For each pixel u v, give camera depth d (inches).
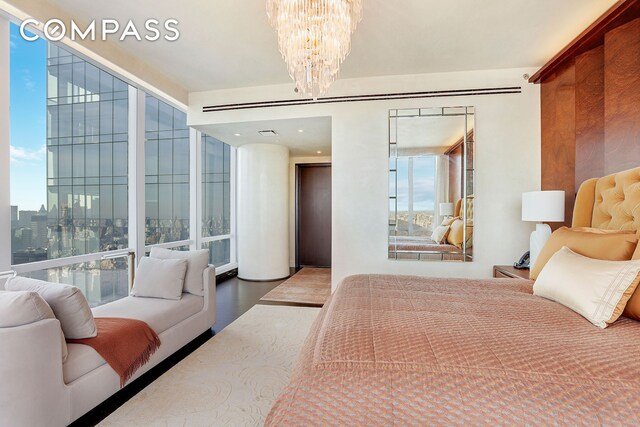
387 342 42.4
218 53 123.0
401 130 142.3
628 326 49.1
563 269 61.4
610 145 93.7
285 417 35.2
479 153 137.2
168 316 92.7
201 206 189.3
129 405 70.3
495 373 35.5
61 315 67.7
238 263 214.4
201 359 92.9
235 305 148.6
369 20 101.1
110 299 127.6
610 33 94.7
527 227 134.3
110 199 128.9
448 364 37.1
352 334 44.9
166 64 131.8
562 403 32.1
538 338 43.7
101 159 124.5
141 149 142.1
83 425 63.7
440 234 140.3
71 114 111.8
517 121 135.0
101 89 124.3
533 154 133.8
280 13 82.5
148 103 148.6
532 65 132.4
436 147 140.0
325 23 81.3
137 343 77.6
